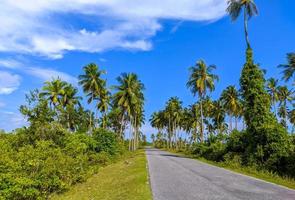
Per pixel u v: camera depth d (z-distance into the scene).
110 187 18.47
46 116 27.27
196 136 87.62
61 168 20.56
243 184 16.98
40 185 17.91
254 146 31.02
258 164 28.47
